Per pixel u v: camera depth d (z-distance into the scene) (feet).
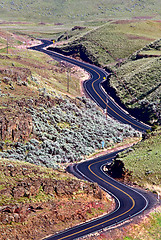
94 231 131.13
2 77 270.26
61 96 301.22
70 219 135.54
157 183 179.73
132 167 194.59
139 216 148.25
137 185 183.11
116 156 223.30
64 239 122.93
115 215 147.13
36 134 231.30
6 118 214.69
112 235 131.23
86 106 321.32
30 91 272.92
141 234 137.08
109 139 272.51
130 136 291.99
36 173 150.20
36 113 248.11
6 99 243.60
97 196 153.38
